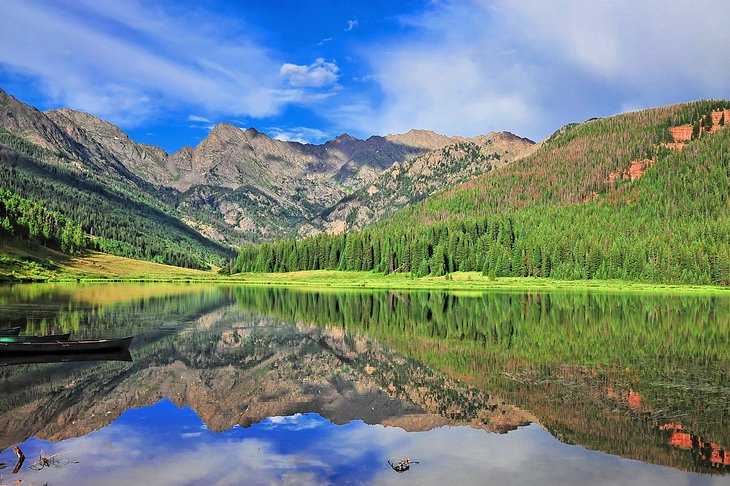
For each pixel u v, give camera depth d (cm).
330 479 2023
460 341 5575
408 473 2083
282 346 5328
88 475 2041
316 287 16612
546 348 5088
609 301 10869
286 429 2691
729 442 2444
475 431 2645
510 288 15812
